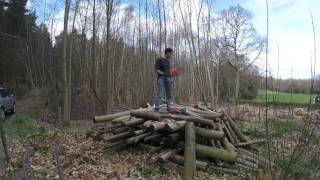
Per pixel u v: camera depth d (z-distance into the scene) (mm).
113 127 11289
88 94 23078
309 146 4484
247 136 11578
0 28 31406
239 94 36312
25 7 32969
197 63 24312
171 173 8562
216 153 8820
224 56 45844
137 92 23812
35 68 26219
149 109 11242
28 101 25906
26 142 11789
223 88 38625
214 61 37719
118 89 24266
